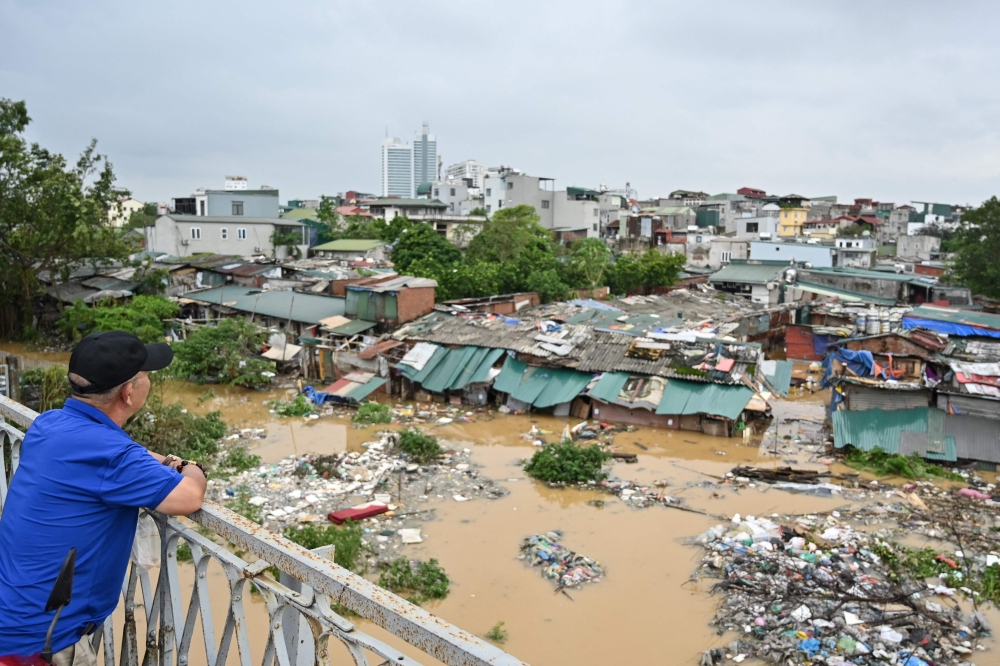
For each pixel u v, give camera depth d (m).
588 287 47.56
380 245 53.34
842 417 20.75
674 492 17.36
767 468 18.89
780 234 73.62
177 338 31.69
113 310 31.55
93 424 2.59
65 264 34.38
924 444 19.33
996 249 40.00
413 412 24.50
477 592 12.23
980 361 20.58
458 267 42.34
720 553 13.54
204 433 19.97
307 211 73.31
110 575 2.60
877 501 16.73
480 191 100.56
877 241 74.19
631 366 23.84
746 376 22.47
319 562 2.13
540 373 24.88
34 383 15.51
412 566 12.98
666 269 49.88
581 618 11.46
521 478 18.14
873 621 10.94
